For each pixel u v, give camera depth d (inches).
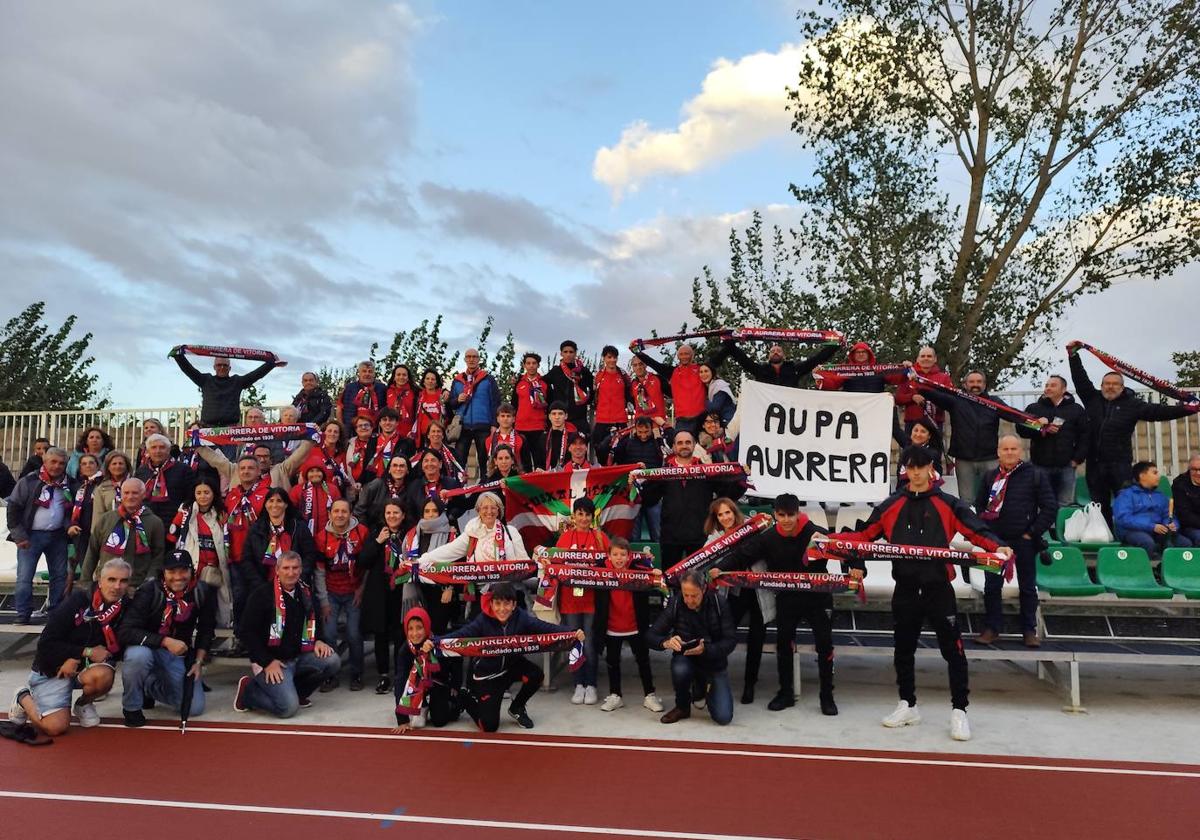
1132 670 382.0
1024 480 325.1
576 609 320.5
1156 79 705.0
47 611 389.7
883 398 403.2
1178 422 535.8
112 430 653.3
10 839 200.2
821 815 215.5
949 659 282.8
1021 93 733.9
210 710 318.0
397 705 290.4
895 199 736.3
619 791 232.1
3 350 1043.9
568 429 438.6
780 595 309.4
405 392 487.2
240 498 343.9
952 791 232.2
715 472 337.7
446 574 310.8
